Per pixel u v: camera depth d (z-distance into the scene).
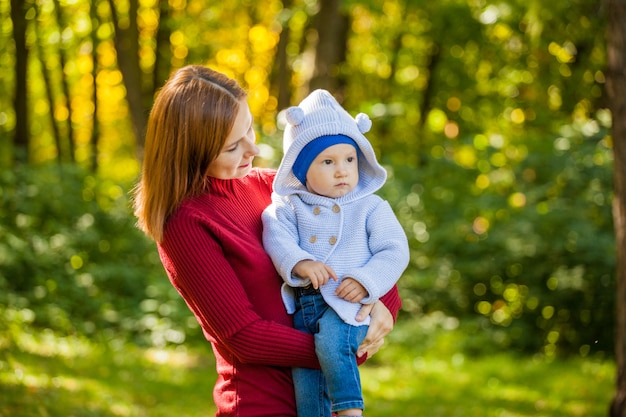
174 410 7.18
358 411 2.58
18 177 11.84
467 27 14.19
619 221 6.07
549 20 11.73
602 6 11.30
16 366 7.56
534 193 10.65
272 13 14.50
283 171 2.85
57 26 12.32
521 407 7.82
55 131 14.52
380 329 2.73
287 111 2.83
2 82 14.94
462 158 11.92
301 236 2.82
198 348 10.06
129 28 13.44
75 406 6.61
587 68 12.71
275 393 2.66
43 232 11.45
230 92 2.63
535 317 10.69
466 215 11.17
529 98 13.54
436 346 10.10
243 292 2.59
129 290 11.21
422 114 15.30
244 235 2.71
